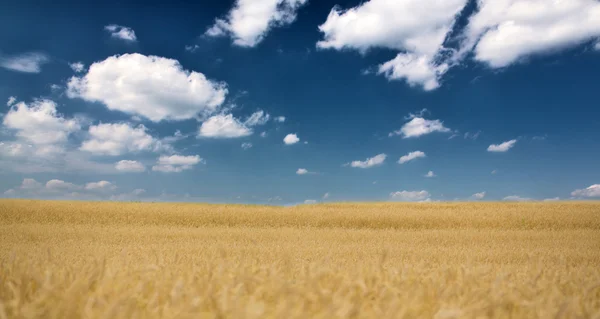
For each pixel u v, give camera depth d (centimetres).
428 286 384
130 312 273
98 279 372
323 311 273
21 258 523
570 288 444
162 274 426
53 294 308
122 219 3391
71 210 3588
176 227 2989
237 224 3419
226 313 261
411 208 4334
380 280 392
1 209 3531
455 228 3409
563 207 4234
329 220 3503
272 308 295
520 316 326
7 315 284
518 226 3403
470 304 325
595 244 1964
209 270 414
